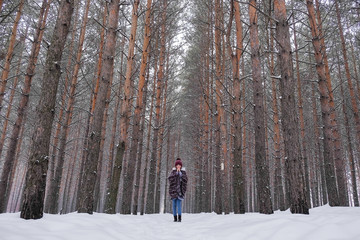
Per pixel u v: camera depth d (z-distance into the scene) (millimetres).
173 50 14305
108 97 11469
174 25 13227
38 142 3445
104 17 10562
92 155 5578
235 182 7238
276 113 11758
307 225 2818
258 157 6129
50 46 3826
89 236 2744
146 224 5293
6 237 2041
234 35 12500
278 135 11719
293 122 4977
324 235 2379
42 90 3664
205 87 13172
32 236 2246
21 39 10789
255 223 3484
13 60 12234
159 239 3582
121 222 4832
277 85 12578
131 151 8977
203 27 12578
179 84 18484
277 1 5523
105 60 6066
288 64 5211
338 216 3070
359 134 11148
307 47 14094
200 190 15539
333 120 8914
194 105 17156
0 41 10477
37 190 3262
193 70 15164
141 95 9227
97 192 12797
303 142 12555
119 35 12969
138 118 9109
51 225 2930
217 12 10508
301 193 4656
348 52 14281
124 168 15109
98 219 4180
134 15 7770
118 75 16031
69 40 11664
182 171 6469
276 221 3254
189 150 23109
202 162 16047
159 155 16516
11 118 15312
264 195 5793
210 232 3703
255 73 6730
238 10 7965
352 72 15312
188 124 19203
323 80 7988
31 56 9352
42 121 3539
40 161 3385
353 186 12945
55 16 10836
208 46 12102
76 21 10883
